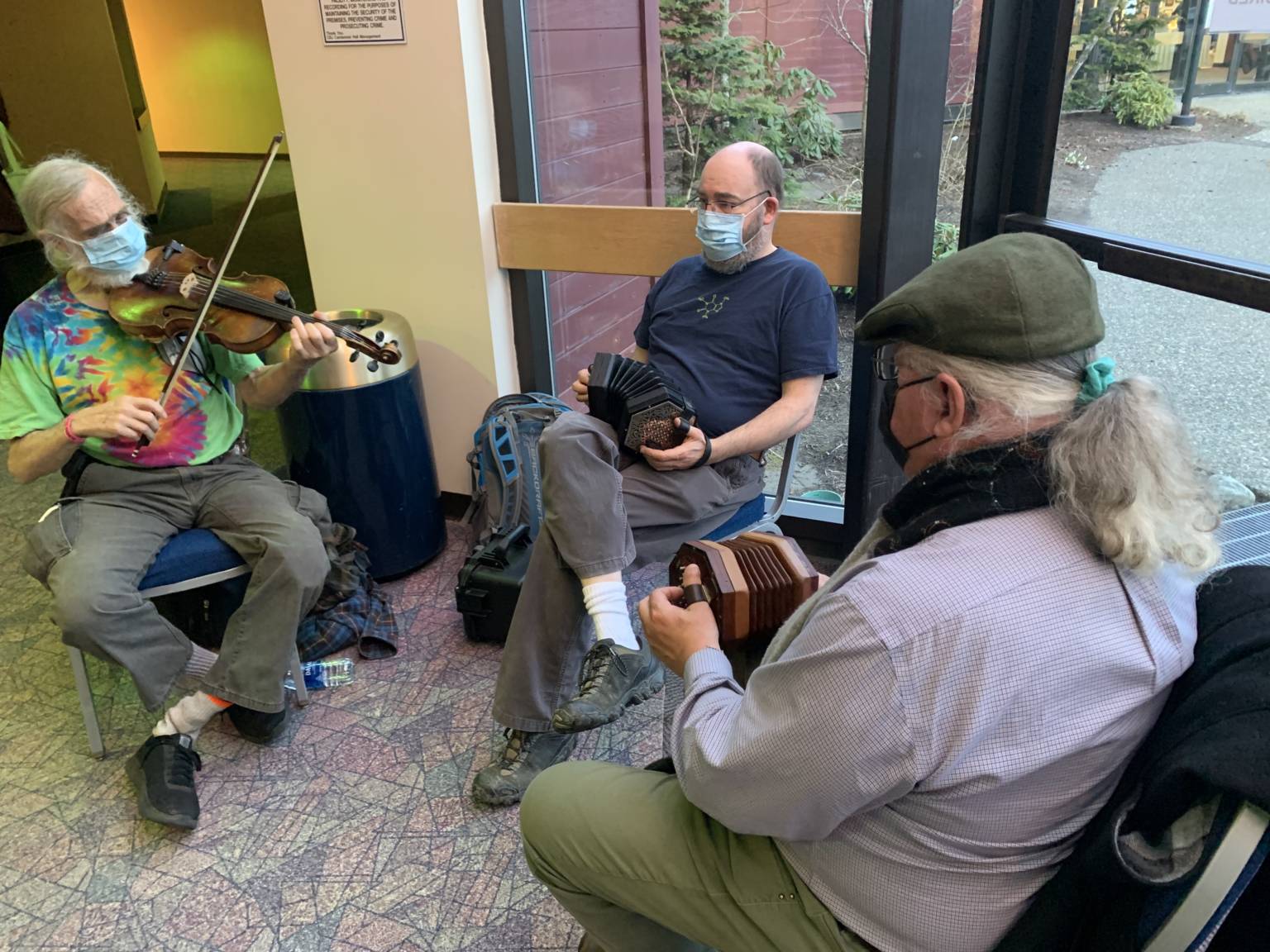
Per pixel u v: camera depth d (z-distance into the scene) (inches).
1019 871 31.1
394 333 92.2
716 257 78.4
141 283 72.7
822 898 35.2
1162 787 26.2
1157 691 29.8
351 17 90.6
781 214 86.4
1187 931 25.9
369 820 68.8
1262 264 61.6
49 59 238.5
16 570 103.3
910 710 28.6
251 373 80.1
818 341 76.4
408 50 90.0
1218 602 31.4
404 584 99.0
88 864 65.6
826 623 30.4
